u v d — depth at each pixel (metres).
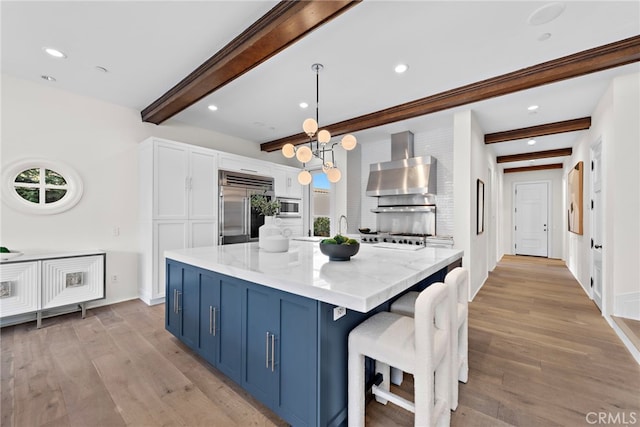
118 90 3.27
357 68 2.73
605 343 2.54
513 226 8.17
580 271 4.73
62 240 3.26
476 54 2.49
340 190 5.65
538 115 3.99
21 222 3.01
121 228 3.71
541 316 3.23
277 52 2.24
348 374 1.50
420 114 3.63
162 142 3.70
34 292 2.81
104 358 2.28
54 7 1.94
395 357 1.30
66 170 3.28
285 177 5.55
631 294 2.79
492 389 1.89
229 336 1.90
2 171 2.89
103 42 2.35
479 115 4.00
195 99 3.15
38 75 2.92
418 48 2.40
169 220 3.76
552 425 1.57
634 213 2.78
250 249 2.68
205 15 2.03
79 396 1.80
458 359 1.81
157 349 2.43
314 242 3.49
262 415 1.66
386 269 1.74
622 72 2.76
